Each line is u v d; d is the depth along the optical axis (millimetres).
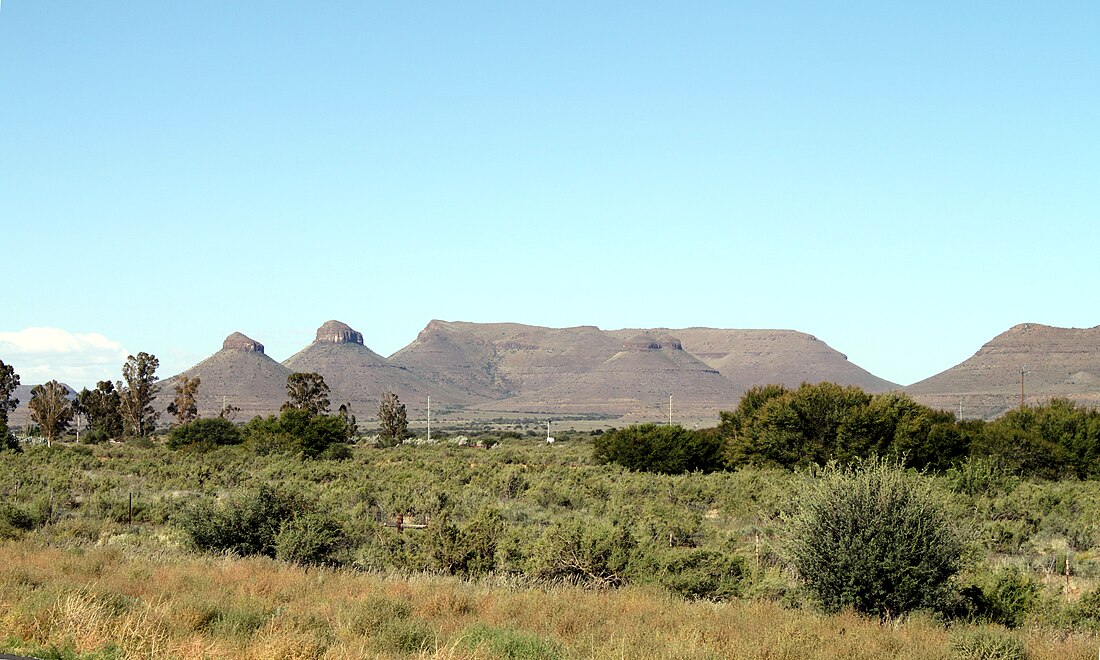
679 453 68812
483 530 26453
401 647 14891
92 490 48125
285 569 23688
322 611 17562
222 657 13219
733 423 77625
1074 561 28703
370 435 189625
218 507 30141
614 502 43969
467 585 22172
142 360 129500
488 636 15250
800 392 65625
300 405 114688
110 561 23703
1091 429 62812
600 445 73438
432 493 41875
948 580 20562
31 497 43219
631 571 23891
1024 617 20078
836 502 20375
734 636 16297
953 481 47594
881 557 19719
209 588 19719
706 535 31625
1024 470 62438
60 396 116062
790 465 63406
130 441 113250
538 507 43188
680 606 19844
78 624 13859
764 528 31734
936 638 16969
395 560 26359
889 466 21344
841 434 62250
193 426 100750
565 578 23688
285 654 13602
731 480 53031
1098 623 19594
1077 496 44250
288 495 29156
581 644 15375
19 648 12742
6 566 21406
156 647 13289
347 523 28969
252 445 83125
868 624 18156
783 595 21250
